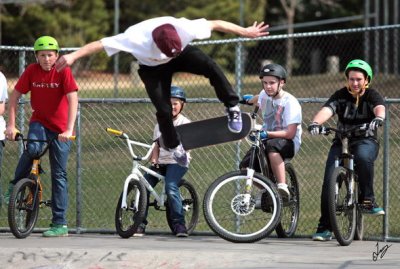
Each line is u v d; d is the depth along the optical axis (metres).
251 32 15.20
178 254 16.00
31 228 19.58
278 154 18.66
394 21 58.72
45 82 19.16
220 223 22.03
